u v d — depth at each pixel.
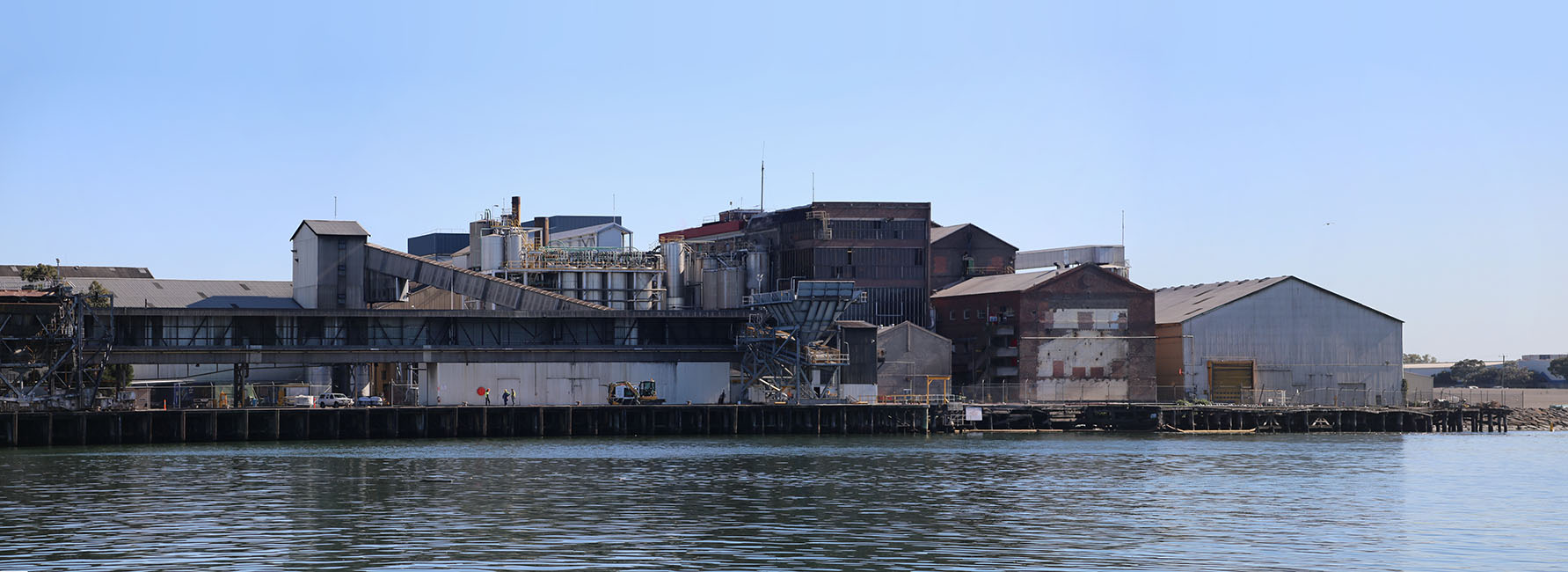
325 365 135.88
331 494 80.56
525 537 64.75
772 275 196.88
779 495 81.56
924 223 192.12
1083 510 76.00
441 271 161.88
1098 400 174.00
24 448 113.75
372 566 57.12
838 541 64.56
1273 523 72.00
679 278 186.88
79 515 70.94
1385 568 59.19
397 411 127.44
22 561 57.91
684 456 109.12
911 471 97.56
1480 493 87.06
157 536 64.31
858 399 149.50
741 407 139.12
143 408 127.38
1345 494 85.81
